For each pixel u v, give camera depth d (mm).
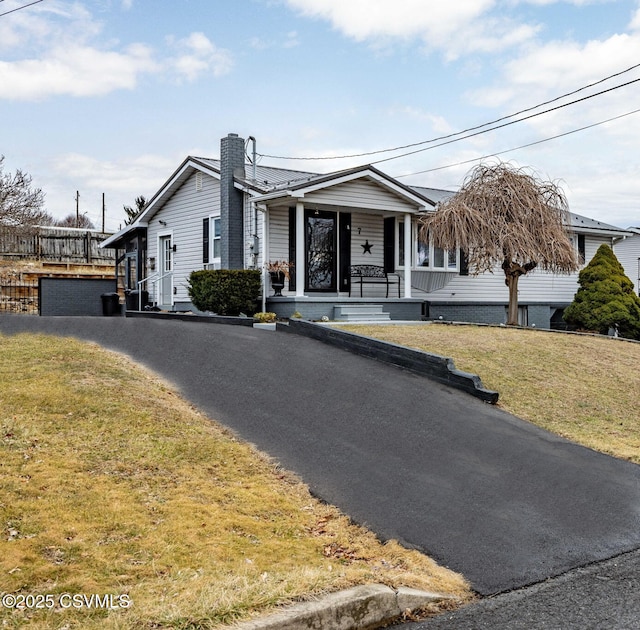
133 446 5984
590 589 4301
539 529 5203
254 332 11766
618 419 8812
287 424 7320
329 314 15422
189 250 18469
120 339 11367
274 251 16031
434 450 6707
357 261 17547
